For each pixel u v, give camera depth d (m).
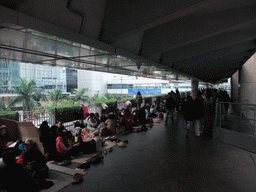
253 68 15.96
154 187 3.66
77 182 3.83
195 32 6.84
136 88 47.06
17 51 5.33
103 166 4.69
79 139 5.62
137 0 5.02
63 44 4.71
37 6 3.71
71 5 4.32
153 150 5.94
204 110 7.39
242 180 3.94
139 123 10.39
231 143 6.56
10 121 5.25
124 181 3.91
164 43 7.41
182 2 4.48
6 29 3.55
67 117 10.03
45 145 5.04
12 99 22.45
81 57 6.59
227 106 9.81
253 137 5.76
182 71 16.17
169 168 4.55
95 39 5.18
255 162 4.93
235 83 23.31
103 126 7.88
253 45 11.38
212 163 4.87
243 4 5.81
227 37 9.00
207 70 21.81
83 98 27.77
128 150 5.95
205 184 3.78
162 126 9.95
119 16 5.23
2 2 3.20
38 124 8.52
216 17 6.47
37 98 24.33
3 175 2.88
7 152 3.04
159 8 4.76
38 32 3.72
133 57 7.30
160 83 42.69
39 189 3.50
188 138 7.45
